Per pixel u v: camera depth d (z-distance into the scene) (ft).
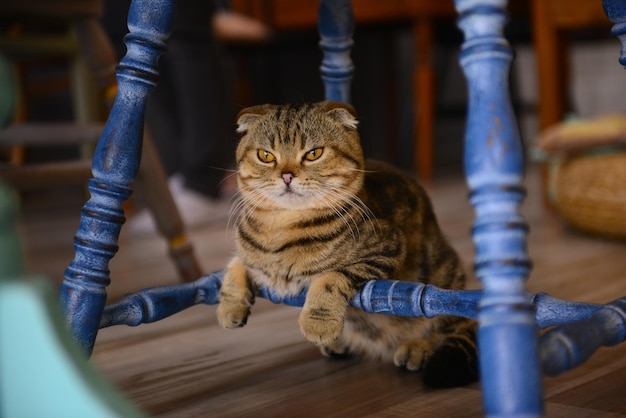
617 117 10.36
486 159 2.89
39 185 6.68
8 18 8.14
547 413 3.88
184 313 6.54
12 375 2.30
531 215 11.77
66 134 7.29
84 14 7.02
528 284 7.11
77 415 2.31
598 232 9.64
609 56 18.99
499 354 2.82
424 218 5.24
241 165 5.24
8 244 2.34
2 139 7.14
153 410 4.21
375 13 14.40
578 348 3.05
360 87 18.70
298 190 4.78
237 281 4.70
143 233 11.27
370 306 4.32
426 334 4.96
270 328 5.96
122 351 5.44
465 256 8.80
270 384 4.62
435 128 20.15
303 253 4.65
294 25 14.56
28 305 2.26
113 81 7.12
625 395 4.15
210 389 4.56
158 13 3.87
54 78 14.33
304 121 5.09
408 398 4.27
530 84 19.62
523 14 13.75
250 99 16.78
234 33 13.93
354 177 5.02
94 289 3.81
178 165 12.14
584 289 6.84
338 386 4.54
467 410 4.03
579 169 9.82
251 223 4.86
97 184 3.84
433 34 15.44
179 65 11.31
